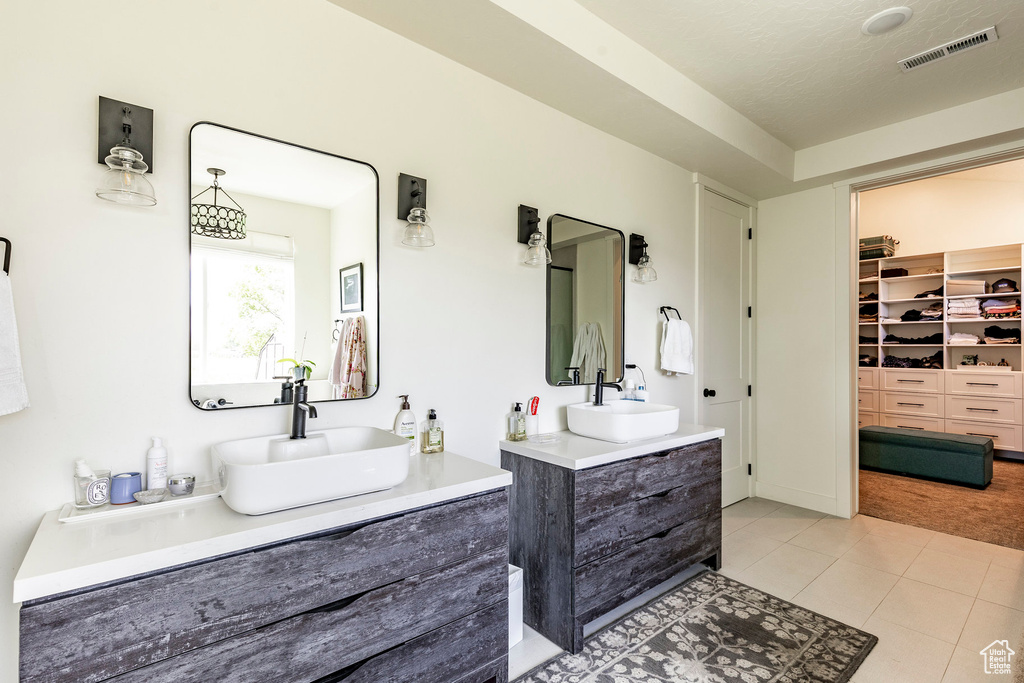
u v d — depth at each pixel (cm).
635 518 213
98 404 132
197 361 146
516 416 221
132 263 137
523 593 211
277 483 120
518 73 214
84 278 130
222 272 151
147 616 102
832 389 347
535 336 238
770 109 284
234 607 111
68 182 128
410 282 193
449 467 167
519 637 197
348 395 176
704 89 262
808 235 360
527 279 234
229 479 119
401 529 136
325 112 171
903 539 299
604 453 198
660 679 173
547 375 243
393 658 135
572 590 190
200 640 108
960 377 519
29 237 124
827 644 193
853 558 272
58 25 127
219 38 151
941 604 223
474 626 151
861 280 585
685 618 212
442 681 144
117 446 134
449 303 205
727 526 320
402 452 140
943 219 557
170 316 142
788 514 344
